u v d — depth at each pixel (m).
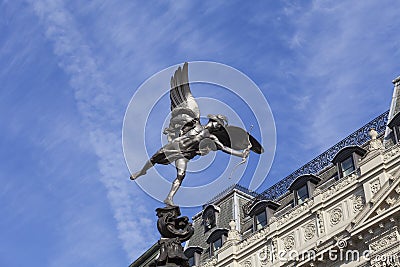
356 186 38.47
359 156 41.53
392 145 40.44
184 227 8.56
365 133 44.34
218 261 44.66
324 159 45.75
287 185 47.56
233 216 49.50
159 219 8.54
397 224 35.44
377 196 36.53
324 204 39.72
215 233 47.88
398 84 45.12
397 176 36.16
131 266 47.69
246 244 43.69
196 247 48.81
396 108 43.44
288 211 42.06
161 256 8.33
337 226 38.44
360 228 36.53
